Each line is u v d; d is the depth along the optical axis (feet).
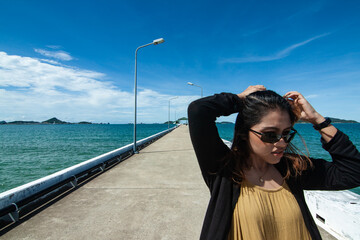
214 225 3.10
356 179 3.14
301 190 3.43
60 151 79.00
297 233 3.04
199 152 3.37
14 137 171.32
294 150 3.72
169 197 14.58
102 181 18.47
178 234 9.91
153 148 41.65
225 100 3.30
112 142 119.24
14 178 40.40
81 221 11.07
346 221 8.07
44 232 9.98
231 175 3.30
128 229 10.32
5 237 9.53
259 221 2.96
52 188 13.83
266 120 3.04
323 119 3.46
